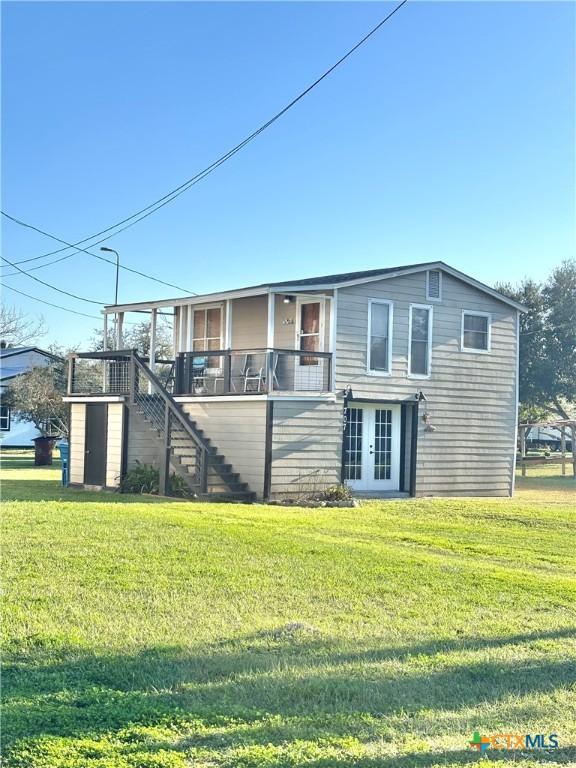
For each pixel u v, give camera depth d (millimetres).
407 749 4973
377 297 21422
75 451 22469
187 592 8734
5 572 9383
